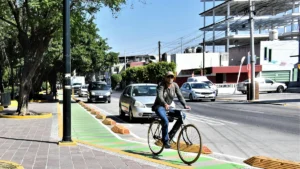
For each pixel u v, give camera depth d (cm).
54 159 738
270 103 2616
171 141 827
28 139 997
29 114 1706
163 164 704
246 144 960
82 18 1702
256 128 1273
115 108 2433
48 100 3312
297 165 666
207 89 3033
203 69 5278
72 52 3853
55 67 3759
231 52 5944
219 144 962
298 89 4050
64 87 912
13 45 2880
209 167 694
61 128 1247
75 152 810
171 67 5903
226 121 1508
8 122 1452
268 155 820
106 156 770
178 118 762
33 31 1684
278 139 1034
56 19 1516
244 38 6391
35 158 746
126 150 874
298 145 940
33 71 1716
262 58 5019
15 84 4441
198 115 1791
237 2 6088
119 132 1187
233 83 4828
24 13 1686
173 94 780
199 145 700
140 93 1614
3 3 1620
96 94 3033
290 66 5022
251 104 2595
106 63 6200
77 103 3006
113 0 1619
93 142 1002
